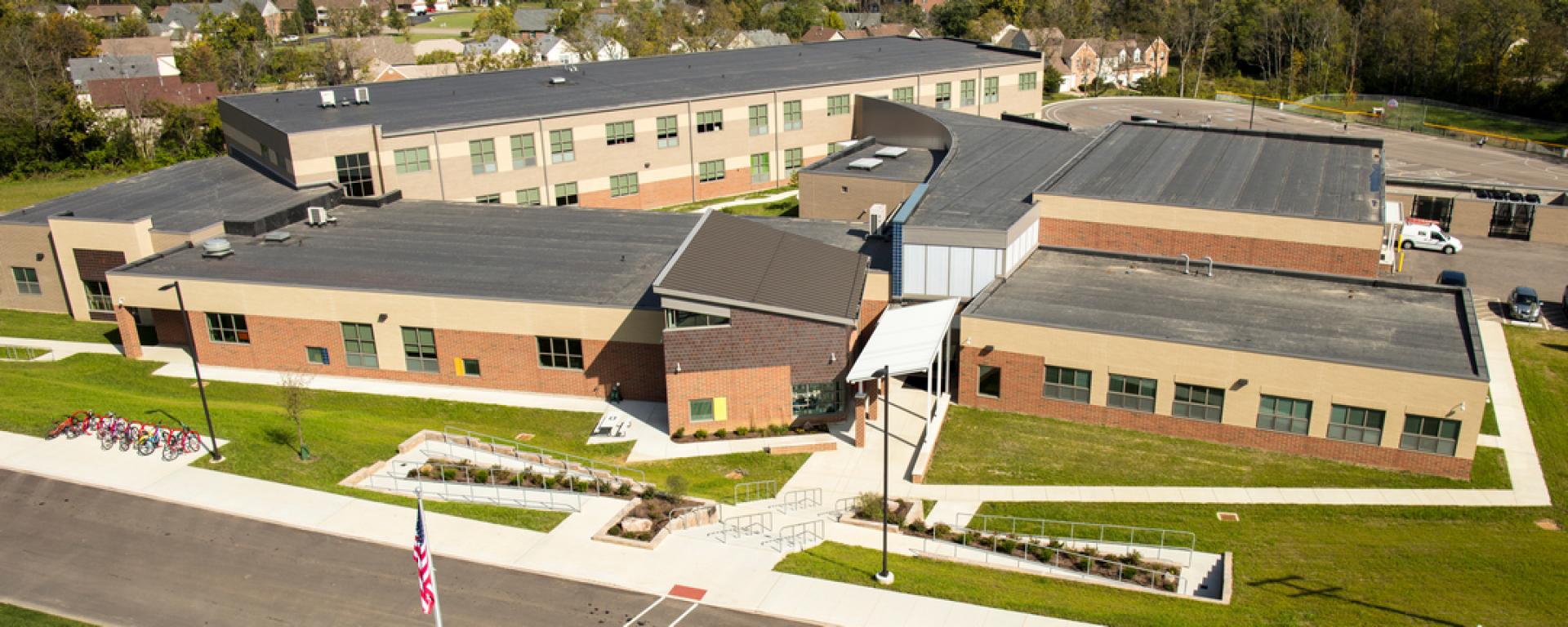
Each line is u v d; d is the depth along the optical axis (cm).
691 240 4538
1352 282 4650
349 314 4694
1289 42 15512
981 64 9244
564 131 7244
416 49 18488
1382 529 3466
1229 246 4931
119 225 5434
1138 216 5047
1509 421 4253
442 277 4838
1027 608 2902
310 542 3259
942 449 4084
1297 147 6138
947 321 4362
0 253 5797
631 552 3228
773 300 4150
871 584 3045
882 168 6606
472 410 4484
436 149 6756
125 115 11331
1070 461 3959
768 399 4247
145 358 5062
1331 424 3875
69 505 3456
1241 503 3638
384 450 3962
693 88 8119
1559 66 12469
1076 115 11725
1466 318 4178
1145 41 16612
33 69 12650
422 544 2567
